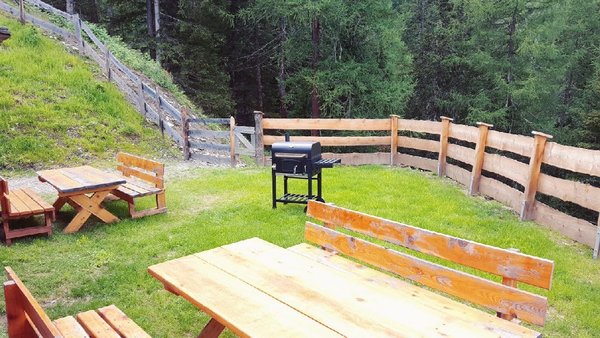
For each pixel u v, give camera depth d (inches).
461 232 212.7
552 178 223.1
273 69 839.1
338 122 393.4
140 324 133.0
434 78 762.2
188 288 94.2
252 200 266.8
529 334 76.2
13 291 84.5
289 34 690.2
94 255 185.5
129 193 231.8
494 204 266.4
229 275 100.7
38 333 81.4
